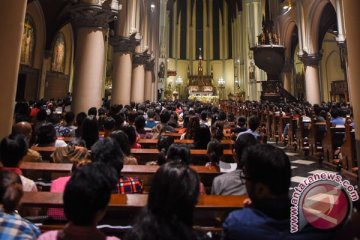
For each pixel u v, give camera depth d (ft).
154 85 84.69
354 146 19.30
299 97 98.48
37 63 64.75
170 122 27.32
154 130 22.40
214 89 136.15
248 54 110.01
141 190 8.97
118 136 11.59
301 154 30.09
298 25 71.82
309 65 68.64
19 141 8.63
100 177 4.50
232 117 32.91
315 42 68.08
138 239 3.73
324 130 26.96
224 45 147.23
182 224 3.88
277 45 71.67
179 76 143.64
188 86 135.13
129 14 45.50
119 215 7.52
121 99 44.91
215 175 10.78
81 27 28.73
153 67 77.87
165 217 3.90
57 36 70.28
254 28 106.11
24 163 10.60
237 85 124.88
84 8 27.94
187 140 17.92
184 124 27.25
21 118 19.21
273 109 45.11
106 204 4.58
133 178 9.38
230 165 11.09
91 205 4.31
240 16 124.88
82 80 28.30
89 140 13.94
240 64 123.34
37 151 13.28
